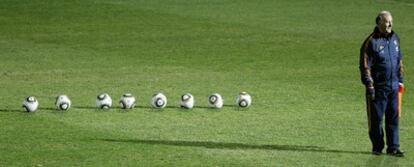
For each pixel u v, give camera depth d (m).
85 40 41.97
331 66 35.00
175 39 41.94
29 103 25.91
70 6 50.75
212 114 25.73
